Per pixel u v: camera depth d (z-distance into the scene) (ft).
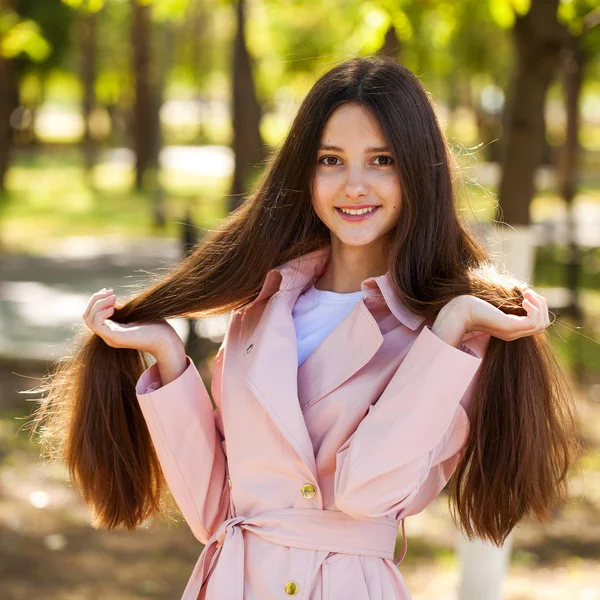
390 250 9.60
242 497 9.68
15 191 119.03
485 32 98.84
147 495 10.61
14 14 66.69
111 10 145.59
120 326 9.84
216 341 37.14
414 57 59.57
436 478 9.78
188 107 316.40
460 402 9.57
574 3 29.43
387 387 8.94
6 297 56.70
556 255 73.72
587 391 38.93
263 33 97.50
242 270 10.09
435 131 9.43
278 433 9.50
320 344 9.61
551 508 9.70
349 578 9.27
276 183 9.96
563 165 95.09
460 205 9.91
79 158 180.45
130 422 10.47
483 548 17.37
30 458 31.07
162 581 23.49
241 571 9.40
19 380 39.60
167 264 11.61
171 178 138.51
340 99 9.37
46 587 22.59
